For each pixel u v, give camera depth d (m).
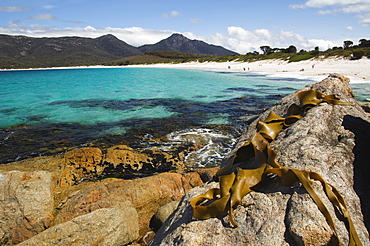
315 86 7.50
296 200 3.22
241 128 13.20
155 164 9.02
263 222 3.16
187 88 31.20
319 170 3.68
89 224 4.92
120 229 5.08
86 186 7.03
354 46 73.25
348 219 2.98
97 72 81.38
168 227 3.93
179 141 11.40
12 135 12.88
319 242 2.84
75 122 15.14
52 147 11.23
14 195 5.64
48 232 4.73
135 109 18.69
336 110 5.37
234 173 3.72
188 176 7.16
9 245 5.24
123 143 11.38
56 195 6.54
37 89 32.88
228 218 3.33
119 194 6.33
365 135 4.56
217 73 58.09
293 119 5.46
